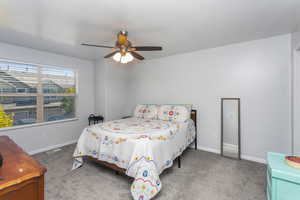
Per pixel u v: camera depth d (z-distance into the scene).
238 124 2.74
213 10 1.68
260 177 2.12
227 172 2.27
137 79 4.33
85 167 2.43
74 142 3.73
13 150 1.24
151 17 1.83
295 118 2.20
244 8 1.64
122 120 3.18
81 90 3.88
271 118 2.49
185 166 2.46
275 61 2.44
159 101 3.90
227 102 2.87
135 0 1.50
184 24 2.02
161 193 1.78
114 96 4.12
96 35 2.37
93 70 4.15
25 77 2.96
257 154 2.63
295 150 2.20
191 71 3.35
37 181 0.93
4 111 2.73
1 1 1.49
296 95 2.19
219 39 2.58
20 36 2.40
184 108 3.10
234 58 2.81
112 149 2.00
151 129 2.31
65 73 3.62
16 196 0.83
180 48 3.07
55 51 3.21
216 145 3.06
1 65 2.68
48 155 2.93
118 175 2.18
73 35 2.37
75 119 3.73
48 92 3.31
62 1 1.51
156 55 3.62
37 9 1.65
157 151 1.85
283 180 1.26
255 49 2.61
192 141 3.08
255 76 2.62
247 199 1.69
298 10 1.67
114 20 1.90
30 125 2.98
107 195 1.75
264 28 2.15
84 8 1.64
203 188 1.88
